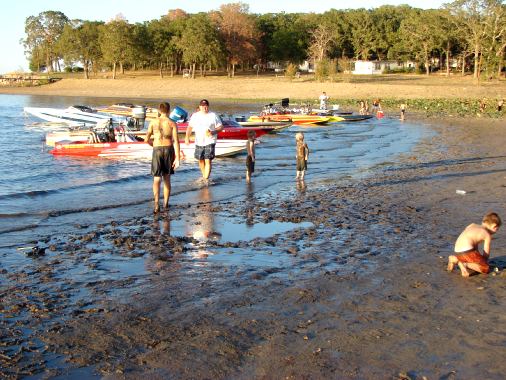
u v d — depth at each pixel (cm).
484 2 9188
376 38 12438
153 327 649
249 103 7738
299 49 12512
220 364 557
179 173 1934
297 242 1029
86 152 2411
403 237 1064
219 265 886
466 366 554
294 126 4131
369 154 2508
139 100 8688
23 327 648
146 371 544
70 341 611
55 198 1483
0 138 3172
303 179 1778
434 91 8000
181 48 11450
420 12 11956
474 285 791
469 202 1394
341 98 7888
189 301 731
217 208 1335
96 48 12425
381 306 713
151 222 1193
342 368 549
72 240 1040
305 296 748
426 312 693
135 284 798
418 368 550
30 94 10862
